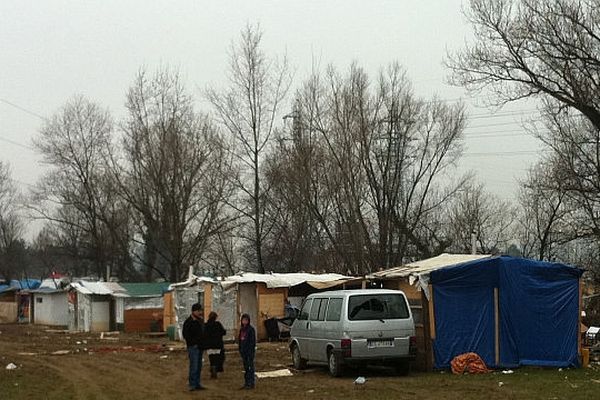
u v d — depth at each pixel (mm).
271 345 32281
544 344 20359
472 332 20000
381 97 46594
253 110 51688
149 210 53750
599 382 17109
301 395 15953
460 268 20000
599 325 32938
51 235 86062
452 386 16766
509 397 14938
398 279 21328
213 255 58969
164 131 53312
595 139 34500
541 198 47438
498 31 32188
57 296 61031
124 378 20531
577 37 27234
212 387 17891
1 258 85938
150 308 47594
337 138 45938
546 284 20578
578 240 36156
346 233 45688
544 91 28109
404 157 46969
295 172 47531
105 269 63188
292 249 51594
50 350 31094
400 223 46719
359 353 18250
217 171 53031
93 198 61000
